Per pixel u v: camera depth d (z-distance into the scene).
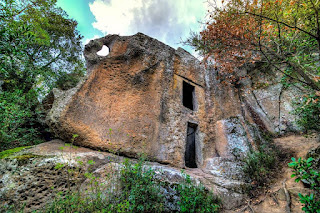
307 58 4.66
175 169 5.30
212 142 7.13
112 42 6.91
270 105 9.55
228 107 8.25
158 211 3.39
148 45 7.23
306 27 4.55
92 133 4.84
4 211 2.92
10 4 5.59
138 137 5.45
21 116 5.29
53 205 3.04
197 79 8.59
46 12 9.75
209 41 7.26
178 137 6.37
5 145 5.03
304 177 2.44
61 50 10.88
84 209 2.94
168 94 7.03
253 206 4.35
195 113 7.57
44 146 4.27
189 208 3.64
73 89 5.10
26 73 6.16
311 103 4.44
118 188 3.58
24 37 3.28
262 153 6.15
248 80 10.07
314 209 2.28
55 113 4.59
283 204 4.12
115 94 5.84
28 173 3.44
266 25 5.16
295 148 6.20
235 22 5.96
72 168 3.85
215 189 4.62
